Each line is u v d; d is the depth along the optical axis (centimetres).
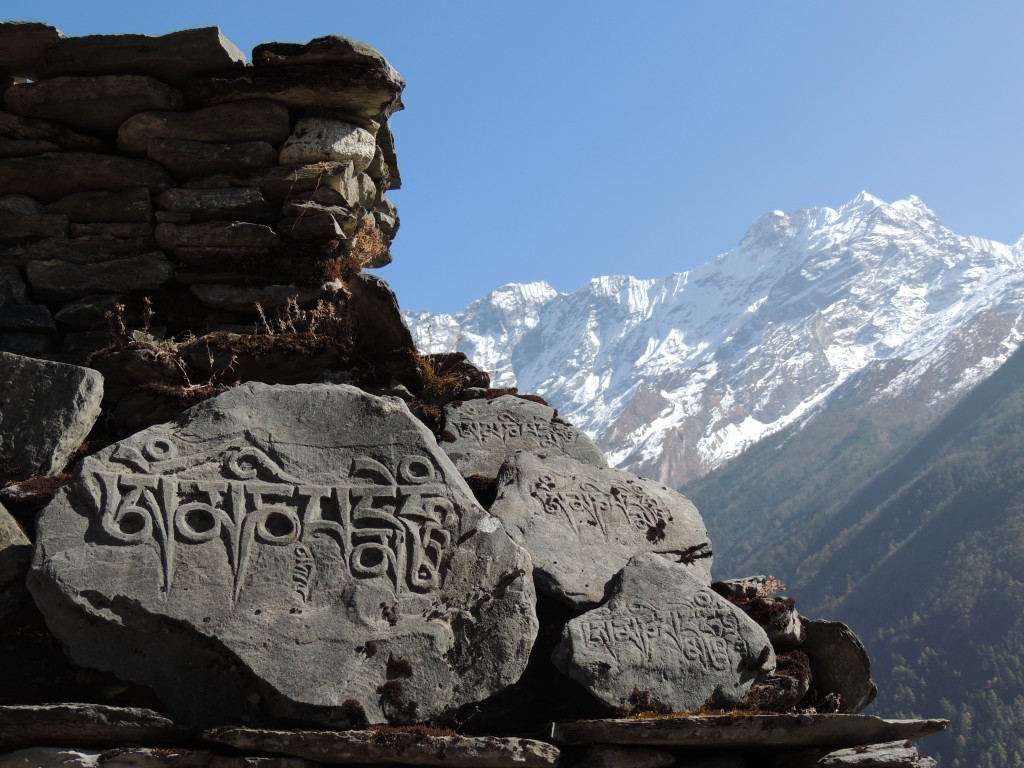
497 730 784
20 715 697
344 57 1129
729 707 787
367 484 801
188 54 1122
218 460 799
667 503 962
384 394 1034
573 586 853
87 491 769
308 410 828
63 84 1118
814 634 870
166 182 1118
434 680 741
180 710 735
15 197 1106
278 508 782
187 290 1102
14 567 771
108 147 1138
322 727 723
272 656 730
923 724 764
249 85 1127
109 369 999
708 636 805
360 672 733
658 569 831
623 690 778
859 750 768
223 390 1003
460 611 763
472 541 786
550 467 946
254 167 1125
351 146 1143
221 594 746
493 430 1023
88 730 703
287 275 1100
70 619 739
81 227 1104
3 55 1133
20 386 903
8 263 1091
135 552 753
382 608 755
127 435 980
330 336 1059
